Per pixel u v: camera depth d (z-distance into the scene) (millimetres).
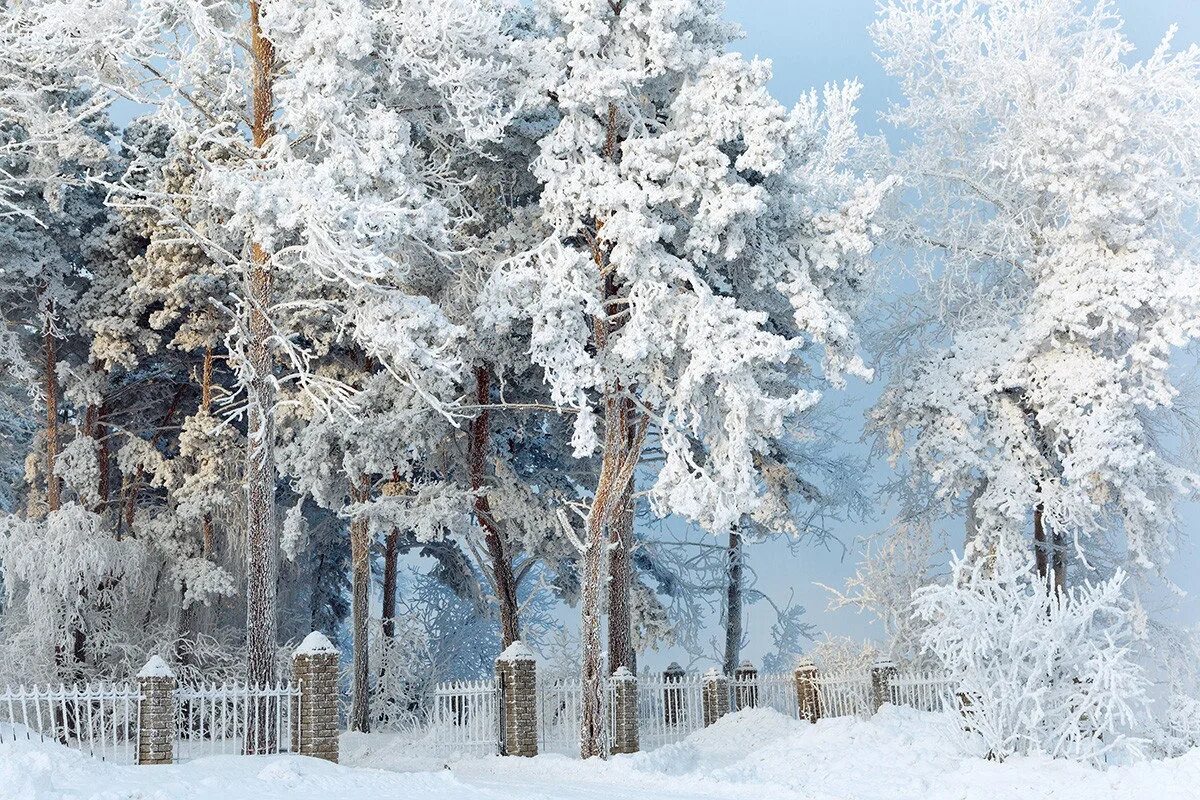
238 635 33656
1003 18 35000
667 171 24859
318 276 26547
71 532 29219
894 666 27562
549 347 25109
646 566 40594
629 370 25500
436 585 44625
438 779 17203
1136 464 28000
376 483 33219
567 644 38281
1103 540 32125
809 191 27953
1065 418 29031
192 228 26672
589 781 20500
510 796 15938
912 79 35000
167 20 25594
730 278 28109
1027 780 16938
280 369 34906
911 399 30656
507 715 24812
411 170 25719
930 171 34500
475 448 30969
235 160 27031
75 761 15766
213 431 27516
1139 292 28531
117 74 26328
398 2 25500
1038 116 31781
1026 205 32781
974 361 30344
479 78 25359
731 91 24969
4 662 29250
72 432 35656
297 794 15133
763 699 31453
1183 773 16078
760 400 24859
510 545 33188
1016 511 28594
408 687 37625
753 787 18109
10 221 31531
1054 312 29453
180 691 20875
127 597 31031
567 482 35312
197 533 33312
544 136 27797
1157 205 30000
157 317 31891
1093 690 18047
